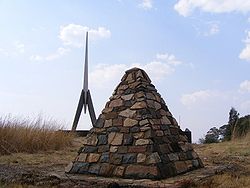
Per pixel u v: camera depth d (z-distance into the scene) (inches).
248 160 340.2
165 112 265.3
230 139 642.2
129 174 219.8
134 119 240.4
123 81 265.1
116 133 242.4
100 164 236.2
